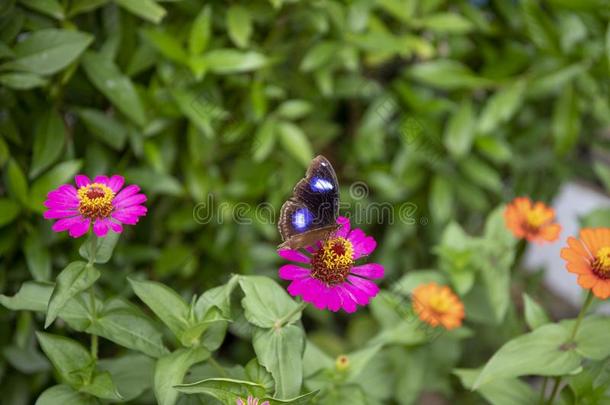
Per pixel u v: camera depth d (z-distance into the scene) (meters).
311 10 0.84
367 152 0.95
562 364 0.66
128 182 0.80
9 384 0.80
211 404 0.65
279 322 0.64
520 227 0.77
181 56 0.79
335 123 1.03
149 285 0.65
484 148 0.96
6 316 0.78
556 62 0.95
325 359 0.72
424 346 0.85
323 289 0.63
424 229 1.03
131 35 0.79
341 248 0.63
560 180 1.10
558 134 0.94
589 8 0.88
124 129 0.78
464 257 0.81
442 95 1.02
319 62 0.85
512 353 0.66
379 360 0.84
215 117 0.82
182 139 0.85
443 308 0.79
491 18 1.00
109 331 0.66
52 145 0.75
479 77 0.95
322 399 0.70
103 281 0.81
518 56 0.95
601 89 0.96
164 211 0.86
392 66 1.00
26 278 0.78
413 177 0.96
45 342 0.65
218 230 0.87
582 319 0.68
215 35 0.84
